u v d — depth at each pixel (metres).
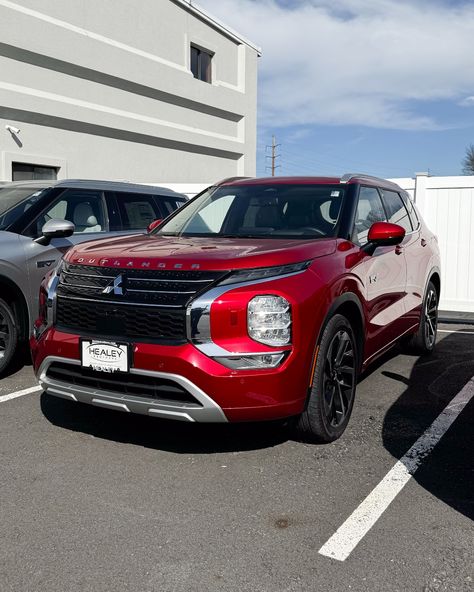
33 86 12.64
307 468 3.43
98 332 3.40
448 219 8.96
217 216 4.68
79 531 2.75
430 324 6.10
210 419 3.19
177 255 3.44
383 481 3.27
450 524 2.82
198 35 18.00
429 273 5.82
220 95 19.00
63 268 3.75
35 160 12.76
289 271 3.36
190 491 3.15
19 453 3.62
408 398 4.73
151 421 4.17
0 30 11.70
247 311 3.16
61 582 2.38
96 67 14.04
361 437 3.90
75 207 6.02
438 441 3.84
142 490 3.16
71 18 13.41
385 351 4.84
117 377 3.35
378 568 2.47
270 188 4.79
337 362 3.77
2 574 2.43
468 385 5.09
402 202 5.63
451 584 2.36
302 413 3.56
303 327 3.29
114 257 3.54
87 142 14.17
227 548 2.62
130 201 6.60
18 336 5.29
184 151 17.73
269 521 2.85
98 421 4.16
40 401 4.59
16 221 5.46
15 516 2.88
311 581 2.38
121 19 14.85
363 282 4.03
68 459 3.54
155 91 16.20
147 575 2.42
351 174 4.88
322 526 2.80
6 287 5.17
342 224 4.23
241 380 3.12
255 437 3.88
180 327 3.18
